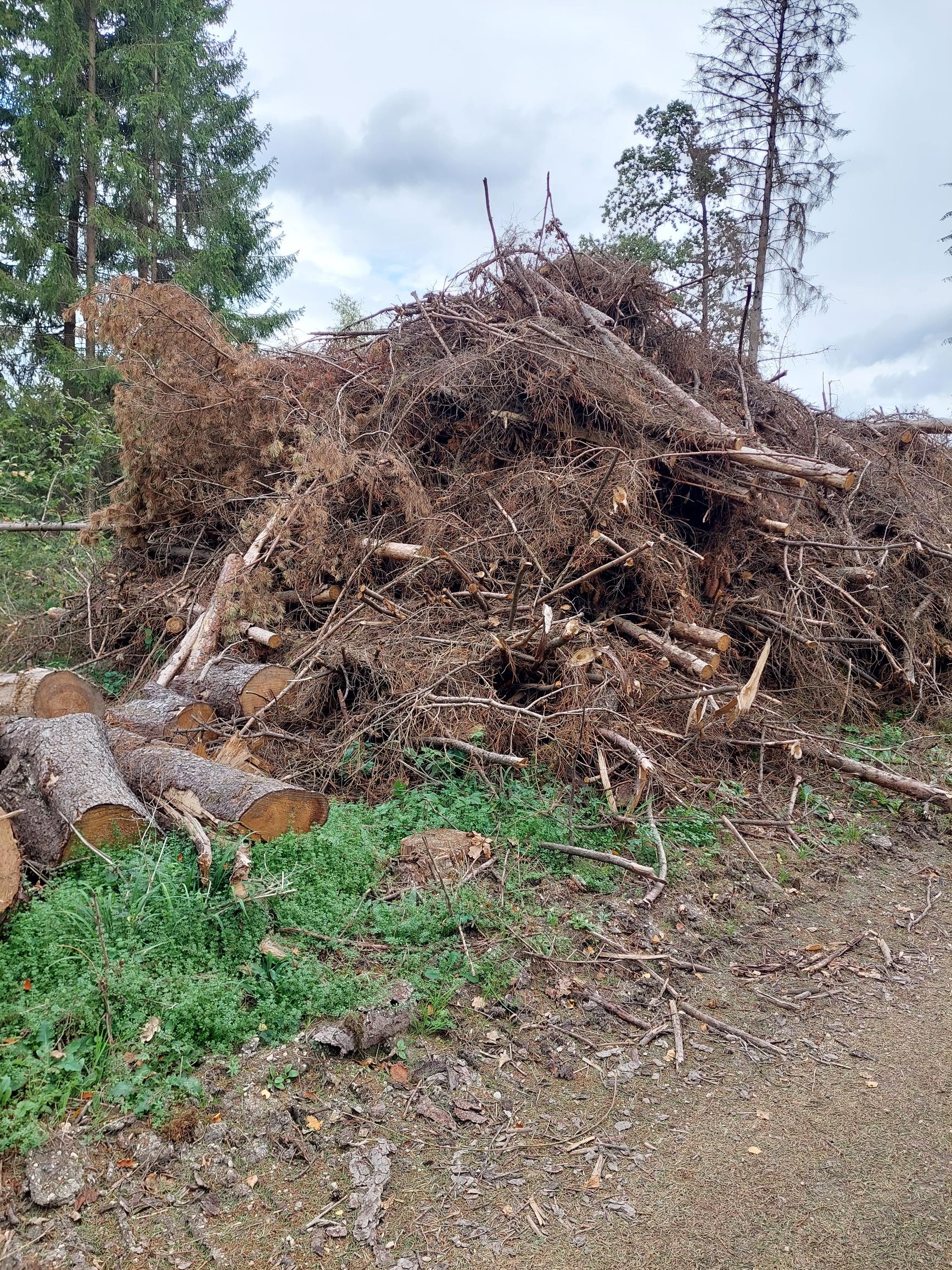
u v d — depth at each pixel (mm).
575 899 4609
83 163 20219
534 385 7797
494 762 5449
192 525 8398
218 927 3727
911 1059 3676
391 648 6211
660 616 7117
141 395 7777
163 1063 3105
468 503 7645
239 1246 2566
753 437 8031
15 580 9945
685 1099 3361
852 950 4613
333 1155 2906
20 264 19672
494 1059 3463
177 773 4758
